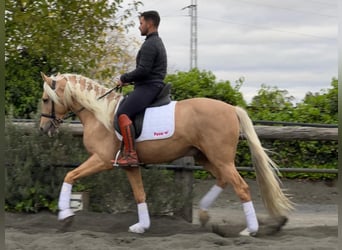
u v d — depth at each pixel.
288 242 5.93
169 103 6.29
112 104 6.39
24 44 10.39
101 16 10.68
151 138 6.17
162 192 7.05
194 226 6.79
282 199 6.23
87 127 6.42
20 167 7.05
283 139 7.07
